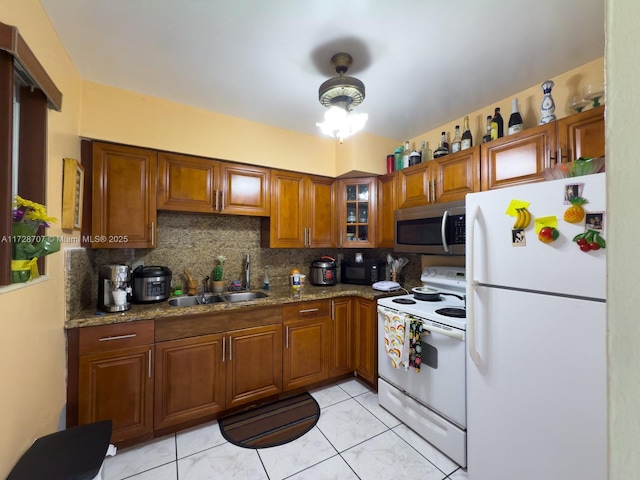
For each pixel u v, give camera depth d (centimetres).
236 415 200
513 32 137
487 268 134
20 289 99
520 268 123
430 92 192
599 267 102
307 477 147
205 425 188
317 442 173
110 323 161
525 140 169
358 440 174
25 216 102
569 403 108
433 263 252
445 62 160
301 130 257
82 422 154
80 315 162
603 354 101
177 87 187
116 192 187
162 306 187
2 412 87
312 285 282
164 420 174
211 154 218
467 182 199
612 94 32
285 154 253
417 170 237
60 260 143
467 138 207
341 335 246
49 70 128
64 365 150
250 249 271
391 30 136
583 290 105
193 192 214
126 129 188
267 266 279
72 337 154
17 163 114
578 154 148
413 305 197
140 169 195
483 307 135
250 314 205
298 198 264
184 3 120
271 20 130
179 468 152
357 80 151
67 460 96
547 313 115
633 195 30
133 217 192
